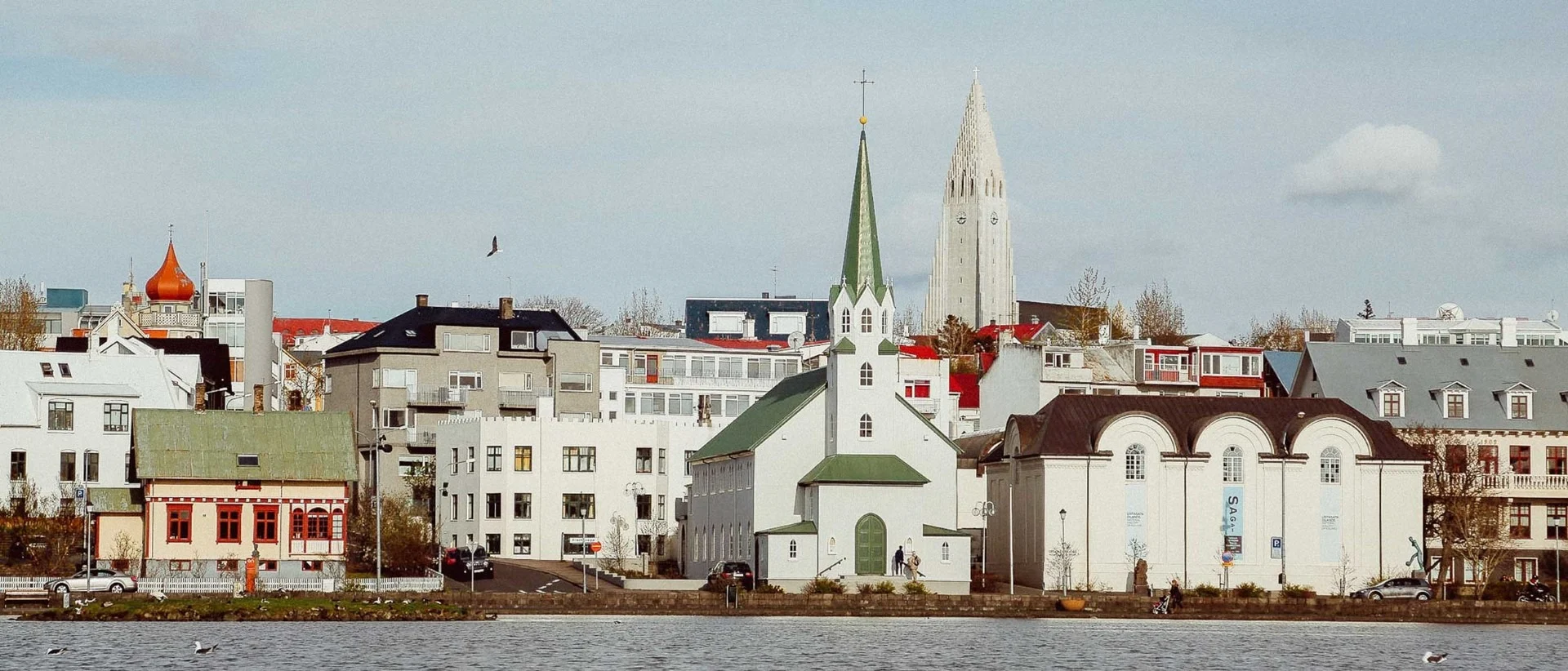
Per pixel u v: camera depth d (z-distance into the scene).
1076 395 196.12
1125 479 191.12
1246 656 150.75
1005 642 156.88
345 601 167.88
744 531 197.12
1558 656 153.88
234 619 162.38
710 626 165.75
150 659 137.62
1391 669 144.25
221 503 184.25
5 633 151.00
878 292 195.25
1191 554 191.25
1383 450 194.50
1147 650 153.50
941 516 193.38
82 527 185.38
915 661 143.50
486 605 173.75
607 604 176.00
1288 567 192.25
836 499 189.38
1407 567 194.00
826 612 177.88
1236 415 192.50
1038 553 191.75
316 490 186.38
